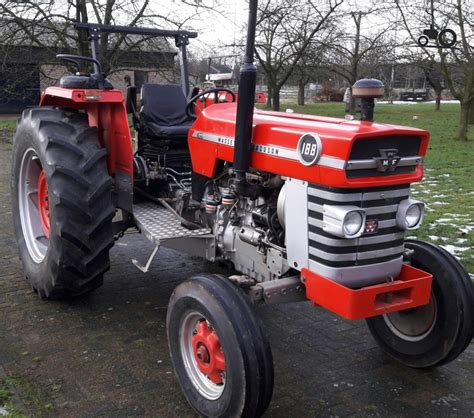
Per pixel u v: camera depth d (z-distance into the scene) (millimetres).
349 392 3082
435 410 2934
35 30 10117
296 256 2875
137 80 12805
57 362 3314
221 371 2748
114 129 4047
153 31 4832
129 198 4012
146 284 4602
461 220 6457
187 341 2922
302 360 3428
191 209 3889
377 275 2799
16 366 3254
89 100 3754
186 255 5332
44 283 3982
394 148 2678
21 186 4492
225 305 2564
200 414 2750
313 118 3188
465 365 3406
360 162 2553
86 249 3758
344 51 16672
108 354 3428
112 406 2883
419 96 44094
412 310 3309
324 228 2650
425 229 6031
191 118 4137
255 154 3090
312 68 15945
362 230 2613
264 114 3410
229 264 3762
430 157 12086
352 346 3625
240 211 3381
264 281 3191
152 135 4395
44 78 11641
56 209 3678
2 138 15148
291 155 2826
